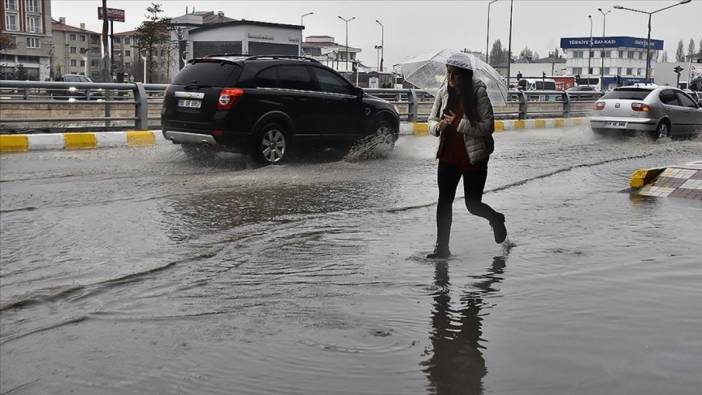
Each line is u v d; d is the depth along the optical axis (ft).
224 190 31.04
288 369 12.00
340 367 12.05
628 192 31.09
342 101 42.86
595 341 13.07
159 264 18.85
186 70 40.40
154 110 63.82
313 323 14.23
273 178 34.78
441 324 14.08
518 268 18.28
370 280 17.25
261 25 139.95
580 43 389.80
